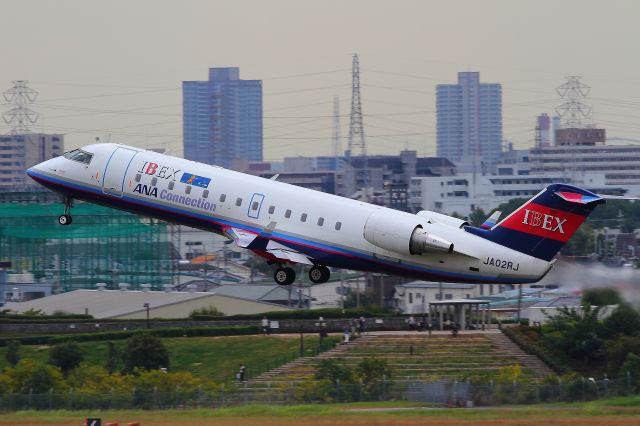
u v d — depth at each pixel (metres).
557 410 134.12
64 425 126.94
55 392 168.25
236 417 129.50
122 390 166.50
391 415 128.38
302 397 151.12
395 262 157.75
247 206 164.00
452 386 148.62
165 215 170.38
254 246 161.62
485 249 154.75
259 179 167.38
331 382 163.62
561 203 151.88
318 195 163.12
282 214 162.25
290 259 158.88
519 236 154.38
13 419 135.25
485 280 155.50
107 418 132.75
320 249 159.50
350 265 159.62
